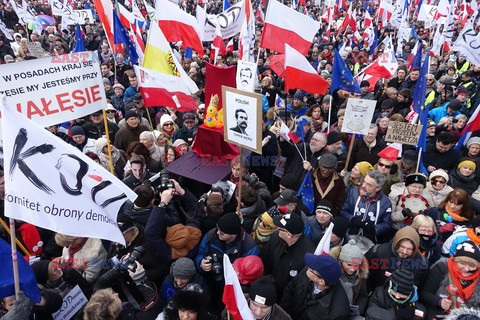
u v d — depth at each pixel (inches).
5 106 112.0
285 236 142.2
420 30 811.4
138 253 138.3
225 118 166.4
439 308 135.6
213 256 146.0
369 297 139.0
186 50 492.7
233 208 185.0
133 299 134.5
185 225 166.6
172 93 229.1
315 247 148.2
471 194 217.0
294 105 329.1
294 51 240.7
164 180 171.3
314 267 120.9
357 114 204.5
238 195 170.1
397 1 691.4
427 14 657.6
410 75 386.0
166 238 148.7
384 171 205.5
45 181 117.3
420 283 144.9
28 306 109.5
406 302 122.6
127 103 325.1
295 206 164.2
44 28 674.2
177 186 172.4
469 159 232.7
